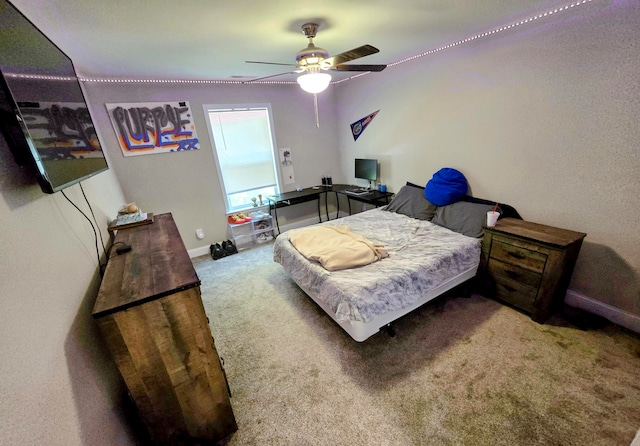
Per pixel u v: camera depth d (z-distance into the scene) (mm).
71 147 1293
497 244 2258
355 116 4281
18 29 974
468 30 2311
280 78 3830
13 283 752
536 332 1984
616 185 1887
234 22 1734
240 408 1609
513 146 2449
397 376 1728
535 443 1307
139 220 2100
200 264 3678
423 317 2248
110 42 1863
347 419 1493
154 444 1328
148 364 1173
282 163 4375
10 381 643
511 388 1580
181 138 3518
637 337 1879
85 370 1032
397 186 3912
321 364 1885
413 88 3256
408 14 1858
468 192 2961
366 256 2168
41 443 684
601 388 1534
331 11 1707
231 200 4152
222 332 2303
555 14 1970
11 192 867
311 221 4938
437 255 2191
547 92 2135
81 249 1349
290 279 3117
